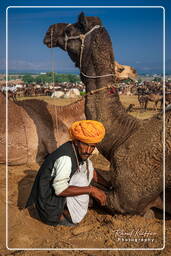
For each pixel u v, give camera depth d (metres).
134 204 4.38
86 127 3.92
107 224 4.29
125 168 4.39
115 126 4.89
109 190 4.68
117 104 5.04
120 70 5.79
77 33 5.17
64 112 7.58
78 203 4.18
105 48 5.04
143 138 4.46
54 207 4.13
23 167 6.82
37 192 4.23
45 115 7.28
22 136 6.81
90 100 5.07
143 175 4.29
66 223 4.26
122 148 4.59
